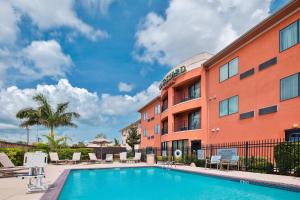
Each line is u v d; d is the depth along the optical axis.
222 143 22.66
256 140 18.56
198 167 20.06
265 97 18.03
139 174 17.66
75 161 25.91
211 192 10.60
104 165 22.77
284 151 13.58
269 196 9.61
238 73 21.25
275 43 17.45
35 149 24.64
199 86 27.83
